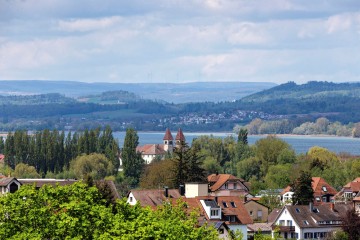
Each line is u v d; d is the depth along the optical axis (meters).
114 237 153.38
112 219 161.38
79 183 170.88
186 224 168.00
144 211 168.75
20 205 160.00
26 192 163.50
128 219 167.12
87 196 167.62
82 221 158.62
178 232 162.50
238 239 185.62
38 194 164.88
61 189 167.50
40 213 159.38
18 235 154.50
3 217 159.12
